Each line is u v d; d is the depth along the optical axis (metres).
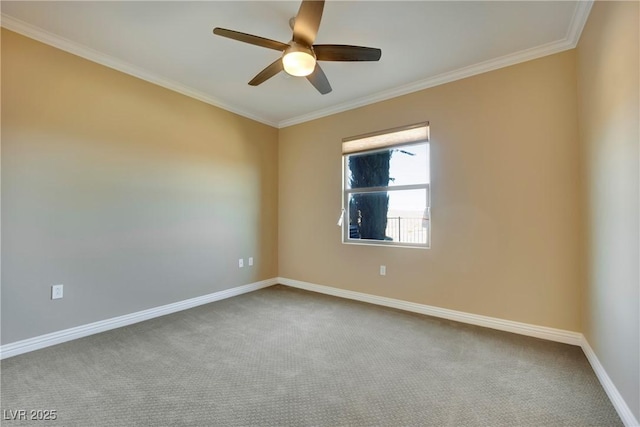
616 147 1.64
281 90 3.43
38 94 2.36
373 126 3.61
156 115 3.12
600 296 1.94
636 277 1.43
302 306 3.46
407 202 3.40
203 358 2.21
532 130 2.62
